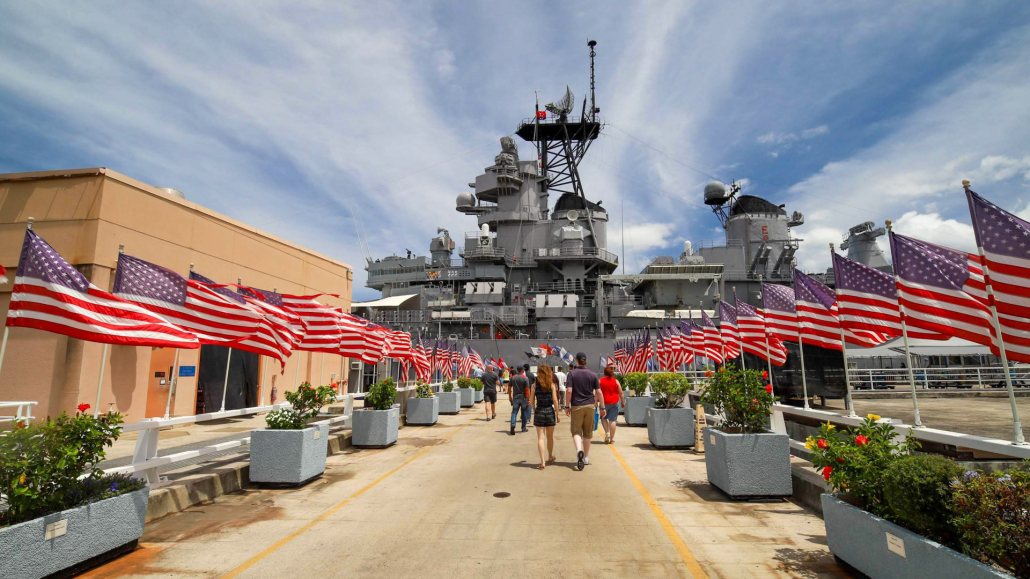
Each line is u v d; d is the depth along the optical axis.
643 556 4.77
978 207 5.32
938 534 3.49
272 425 7.97
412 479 8.08
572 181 56.19
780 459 6.70
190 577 4.38
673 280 43.16
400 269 49.06
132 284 7.00
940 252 6.71
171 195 13.05
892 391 21.39
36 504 4.20
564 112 55.78
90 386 10.44
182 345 6.41
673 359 20.91
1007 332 4.91
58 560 4.19
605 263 46.31
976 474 3.43
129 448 9.31
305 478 7.62
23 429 4.38
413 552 4.91
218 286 9.06
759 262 45.75
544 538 5.27
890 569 3.72
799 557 4.72
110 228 11.16
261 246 16.86
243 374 15.91
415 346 18.72
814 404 12.73
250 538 5.35
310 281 19.78
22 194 11.20
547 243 46.50
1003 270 5.05
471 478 8.12
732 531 5.46
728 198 51.88
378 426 11.28
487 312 39.75
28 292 5.46
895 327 7.59
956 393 20.36
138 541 5.22
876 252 43.69
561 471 8.62
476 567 4.53
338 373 21.39
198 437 10.90
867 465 4.14
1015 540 2.93
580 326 42.19
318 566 4.59
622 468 8.84
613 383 11.90
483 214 51.78
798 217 50.25
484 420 17.00
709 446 7.53
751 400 7.08
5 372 10.30
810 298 9.02
